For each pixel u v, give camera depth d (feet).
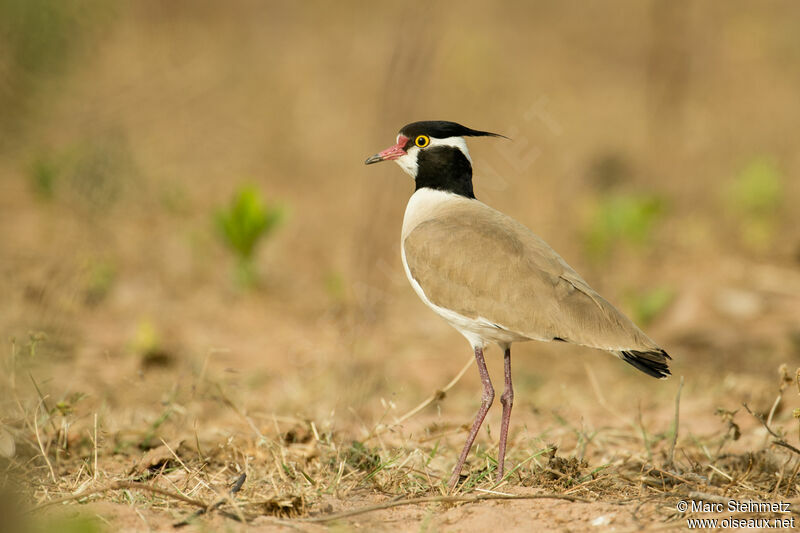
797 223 56.08
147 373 36.09
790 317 44.75
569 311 24.88
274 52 78.59
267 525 21.49
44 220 51.70
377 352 40.32
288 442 28.58
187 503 22.82
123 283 46.39
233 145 65.46
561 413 33.71
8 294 40.57
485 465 26.86
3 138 54.13
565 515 21.98
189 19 82.23
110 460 27.48
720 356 39.88
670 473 24.90
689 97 71.46
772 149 65.21
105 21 56.59
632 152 64.39
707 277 49.88
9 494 21.36
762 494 23.82
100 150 53.21
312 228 55.83
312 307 45.42
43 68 51.80
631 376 38.45
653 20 75.72
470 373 39.24
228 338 41.52
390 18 85.87
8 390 30.01
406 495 24.56
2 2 48.78
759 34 80.28
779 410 32.58
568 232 54.08
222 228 46.37
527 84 74.33
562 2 97.35
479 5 94.32
